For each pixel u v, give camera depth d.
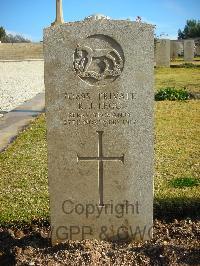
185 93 5.89
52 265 1.59
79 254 1.64
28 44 19.06
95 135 1.73
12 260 1.73
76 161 1.75
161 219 2.05
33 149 3.30
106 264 1.60
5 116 4.84
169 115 4.64
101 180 1.77
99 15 1.74
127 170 1.76
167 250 1.63
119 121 1.72
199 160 2.96
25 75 11.22
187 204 2.11
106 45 1.67
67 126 1.73
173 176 2.62
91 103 1.71
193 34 28.33
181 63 12.70
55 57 1.68
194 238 1.80
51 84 1.70
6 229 2.01
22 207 2.18
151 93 1.70
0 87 8.38
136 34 1.66
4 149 3.36
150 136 1.73
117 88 1.70
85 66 1.68
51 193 1.78
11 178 2.64
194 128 3.98
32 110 5.24
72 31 1.66
